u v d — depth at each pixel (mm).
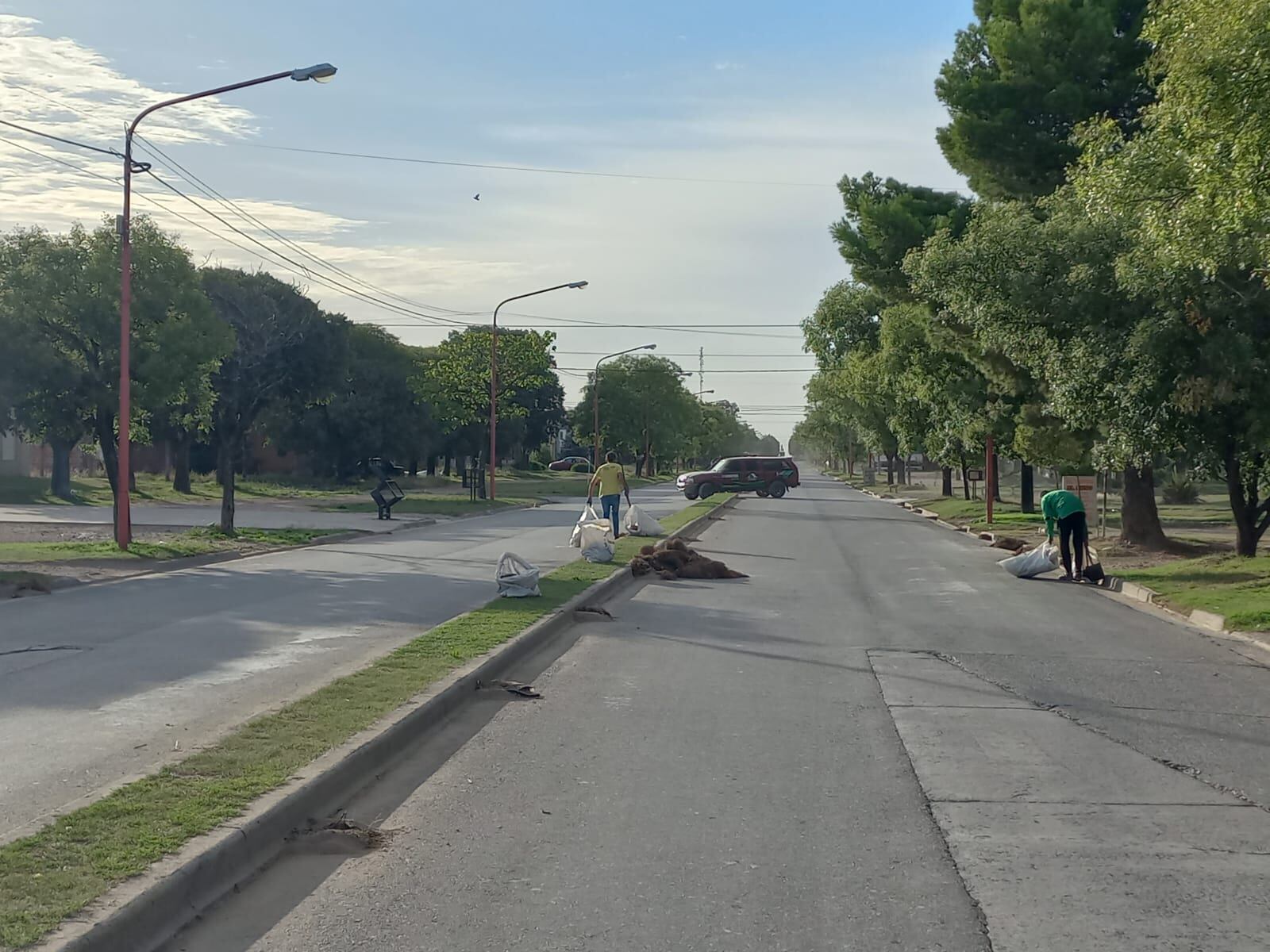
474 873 6059
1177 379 18969
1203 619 15664
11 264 26656
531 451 129125
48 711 9625
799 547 28406
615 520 28688
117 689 10578
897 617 16016
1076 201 21281
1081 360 20500
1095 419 21172
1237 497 21781
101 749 8336
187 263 27812
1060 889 5840
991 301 21500
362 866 6164
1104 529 30406
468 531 35281
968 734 9203
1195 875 6043
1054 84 27922
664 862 6211
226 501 30062
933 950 5090
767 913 5508
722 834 6695
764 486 62438
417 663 11219
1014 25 28500
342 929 5320
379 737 8227
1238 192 12539
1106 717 9844
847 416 70812
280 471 84750
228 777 7094
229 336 28656
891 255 34250
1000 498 59438
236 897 5715
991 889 5828
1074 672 11953
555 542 29953
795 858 6297
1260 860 6281
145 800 6582
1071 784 7789
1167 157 14766
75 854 5641
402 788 7656
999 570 23016
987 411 34438
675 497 66562
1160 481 55938
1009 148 28188
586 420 107500
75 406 26875
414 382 64750
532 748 8703
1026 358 22469
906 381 40594
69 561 22484
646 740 8953
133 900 5078
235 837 5992
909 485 93875
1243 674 11883
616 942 5172
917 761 8367
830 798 7422
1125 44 27562
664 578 20781
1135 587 19000
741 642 13805
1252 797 7516
